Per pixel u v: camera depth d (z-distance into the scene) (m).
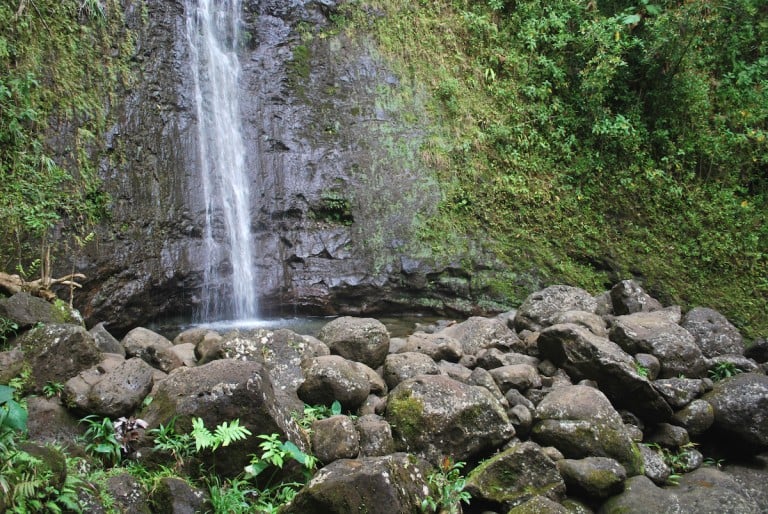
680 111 10.23
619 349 5.75
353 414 4.81
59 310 5.08
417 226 8.99
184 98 8.27
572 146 9.91
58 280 5.74
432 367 5.32
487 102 10.02
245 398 3.90
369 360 5.48
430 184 9.27
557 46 10.12
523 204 9.37
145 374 4.33
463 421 4.52
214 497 3.63
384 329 5.66
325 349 5.39
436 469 4.38
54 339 4.36
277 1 9.58
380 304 8.62
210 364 4.18
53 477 3.08
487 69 10.15
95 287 6.86
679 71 10.27
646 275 9.04
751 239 9.30
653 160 9.91
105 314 6.89
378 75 9.75
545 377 5.69
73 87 7.23
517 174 9.55
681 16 9.88
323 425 4.25
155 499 3.53
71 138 7.05
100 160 7.25
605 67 9.61
